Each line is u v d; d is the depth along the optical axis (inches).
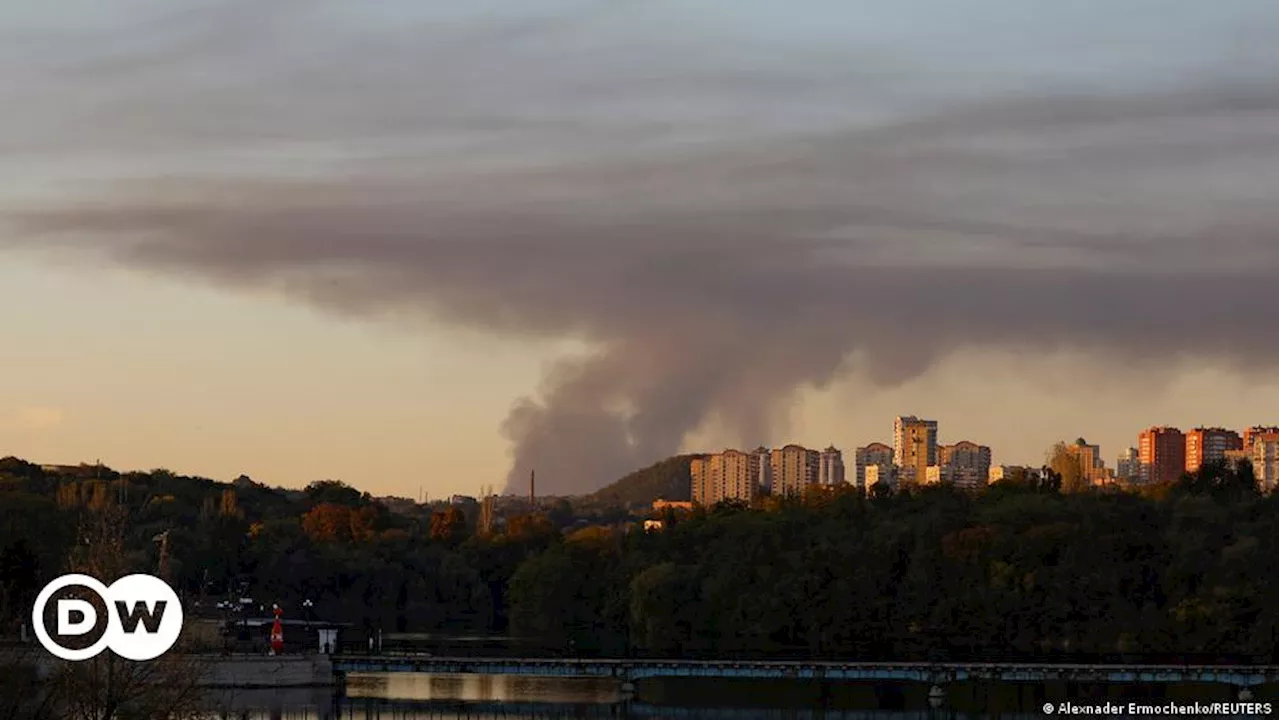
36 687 7736.2
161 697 7170.3
